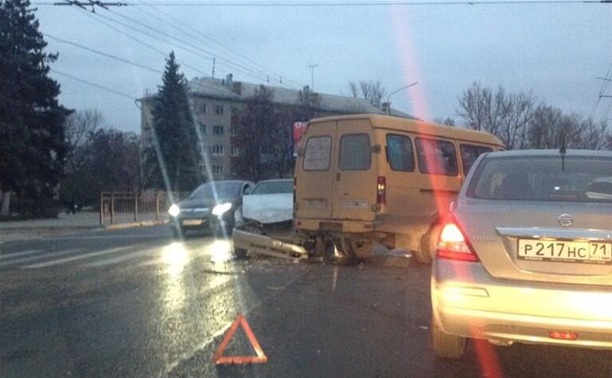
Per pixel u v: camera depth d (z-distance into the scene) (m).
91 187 52.75
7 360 6.61
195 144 56.25
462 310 5.59
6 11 37.88
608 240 5.34
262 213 14.98
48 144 39.19
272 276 12.09
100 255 15.77
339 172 13.47
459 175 15.00
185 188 54.97
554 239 5.45
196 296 10.01
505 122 57.06
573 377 6.15
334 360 6.62
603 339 5.31
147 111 69.00
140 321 8.28
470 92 57.62
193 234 22.84
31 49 38.75
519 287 5.43
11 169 36.34
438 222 13.09
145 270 12.88
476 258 5.63
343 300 9.75
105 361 6.57
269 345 7.18
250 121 66.56
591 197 6.01
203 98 82.94
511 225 5.57
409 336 7.59
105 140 63.62
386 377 6.10
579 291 5.31
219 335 7.58
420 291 10.52
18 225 30.25
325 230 13.64
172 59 55.88
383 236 13.34
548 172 6.40
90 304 9.40
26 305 9.34
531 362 6.58
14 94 36.69
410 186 13.65
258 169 66.50
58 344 7.21
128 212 33.22
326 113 74.25
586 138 58.00
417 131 14.01
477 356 6.77
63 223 31.97
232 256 15.16
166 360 6.59
